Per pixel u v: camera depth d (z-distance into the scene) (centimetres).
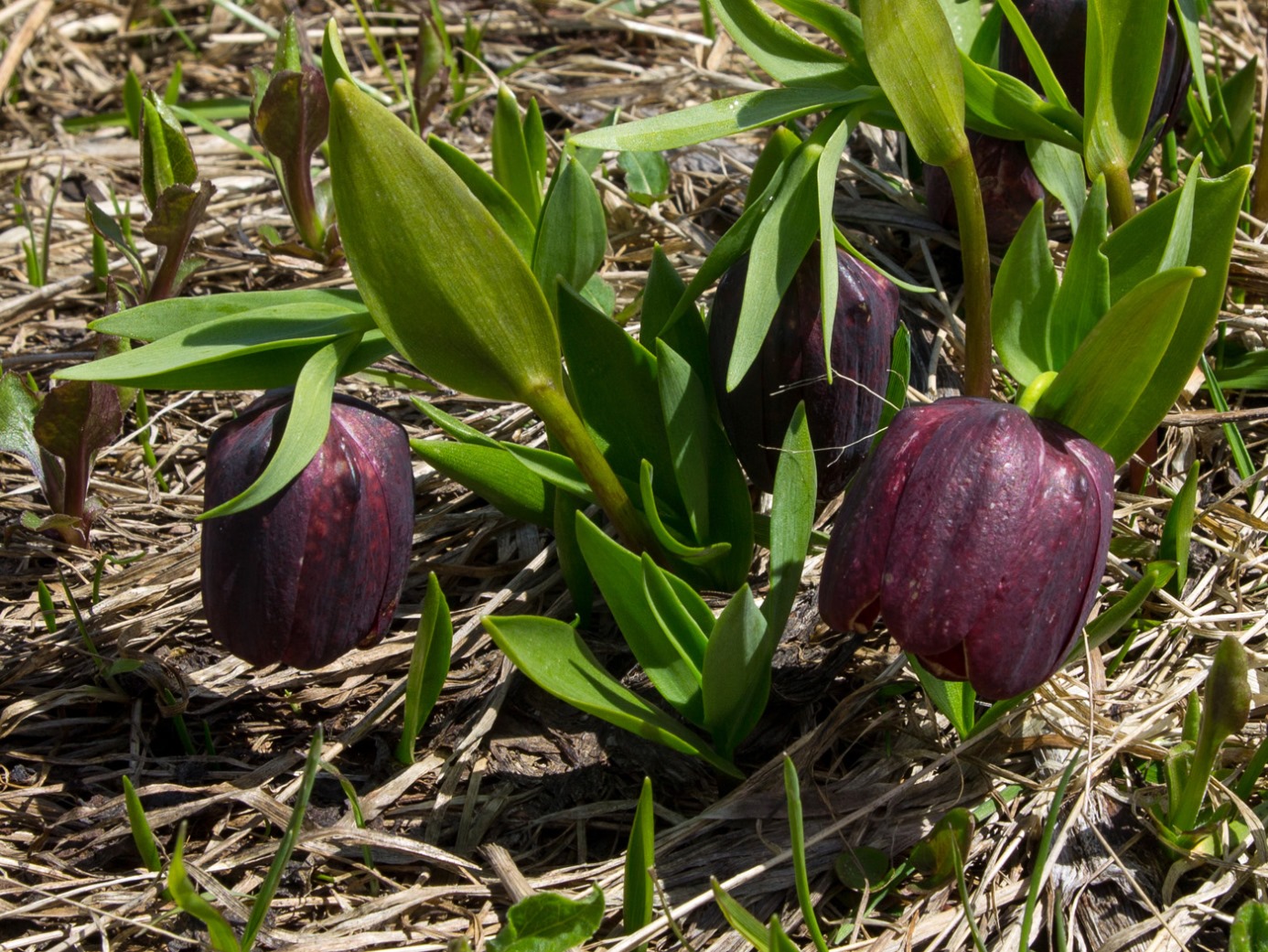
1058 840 67
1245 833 67
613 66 99
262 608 66
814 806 68
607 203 85
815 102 68
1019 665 64
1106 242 68
